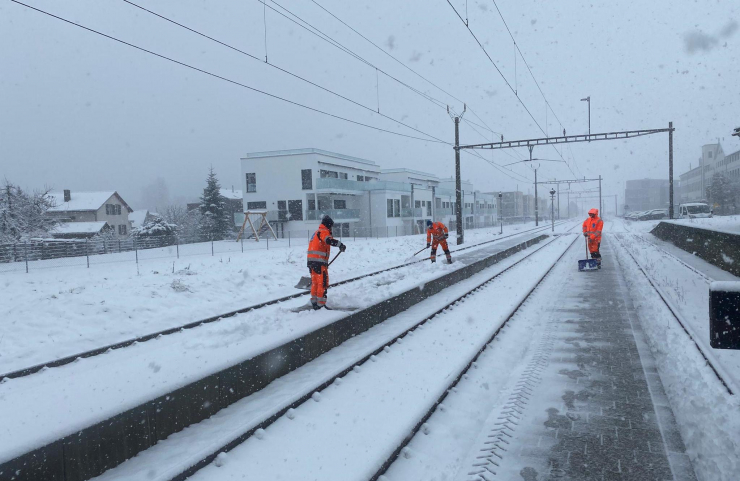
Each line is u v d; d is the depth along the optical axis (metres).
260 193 47.69
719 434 3.94
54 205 34.75
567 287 12.34
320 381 5.36
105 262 21.17
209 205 54.06
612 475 3.59
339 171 50.09
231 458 3.86
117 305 10.28
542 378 5.66
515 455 3.94
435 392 5.04
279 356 5.73
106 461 3.59
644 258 18.67
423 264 16.69
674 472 3.59
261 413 4.48
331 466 3.69
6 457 2.96
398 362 6.36
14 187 32.09
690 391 4.89
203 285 13.08
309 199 46.16
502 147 27.86
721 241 14.70
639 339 7.20
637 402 4.87
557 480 3.56
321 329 6.70
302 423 4.52
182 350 5.51
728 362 5.47
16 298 10.88
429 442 4.26
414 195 58.03
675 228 25.16
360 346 7.01
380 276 12.92
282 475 3.58
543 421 4.54
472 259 17.55
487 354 6.74
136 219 78.00
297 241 40.19
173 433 4.21
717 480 3.38
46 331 8.59
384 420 4.50
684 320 7.59
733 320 2.34
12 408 3.73
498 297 11.02
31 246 22.03
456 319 8.91
